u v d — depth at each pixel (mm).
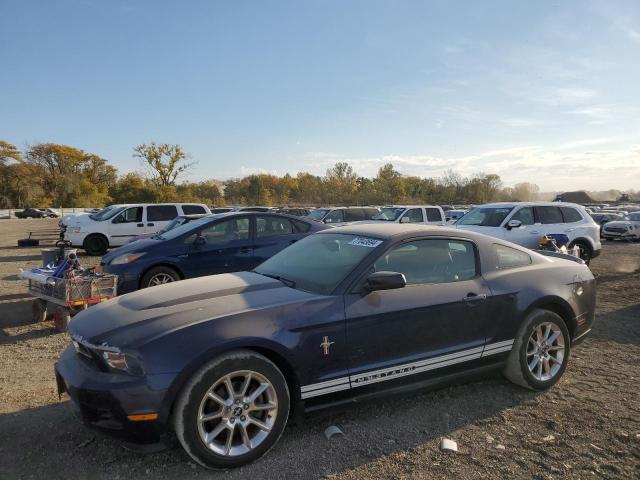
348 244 4020
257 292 3547
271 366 3098
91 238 16312
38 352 5578
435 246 4012
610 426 3574
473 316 3908
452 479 2896
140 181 62844
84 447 3260
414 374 3668
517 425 3609
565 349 4379
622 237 23016
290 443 3322
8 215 65062
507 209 10938
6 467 3010
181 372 2842
